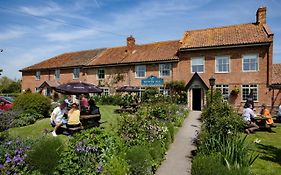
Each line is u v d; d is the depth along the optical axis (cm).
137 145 841
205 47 2636
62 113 1314
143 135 931
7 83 6450
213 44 2633
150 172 734
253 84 2467
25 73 4178
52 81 3728
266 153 990
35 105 1802
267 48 2414
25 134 1245
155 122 1113
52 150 621
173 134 1202
